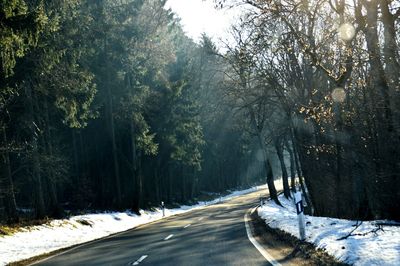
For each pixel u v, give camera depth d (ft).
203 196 252.42
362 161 53.93
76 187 130.41
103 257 44.14
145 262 38.63
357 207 62.39
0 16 48.96
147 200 170.40
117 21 121.60
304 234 44.55
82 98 84.64
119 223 104.68
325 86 83.87
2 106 73.56
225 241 51.31
